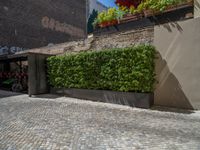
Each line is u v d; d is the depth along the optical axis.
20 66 15.24
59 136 5.17
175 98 8.72
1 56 14.70
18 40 19.67
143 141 4.84
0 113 7.60
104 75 10.02
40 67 12.81
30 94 12.03
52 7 23.81
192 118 6.94
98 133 5.39
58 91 12.38
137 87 8.85
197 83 8.13
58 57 12.29
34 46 21.33
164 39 9.02
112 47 10.97
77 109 8.38
